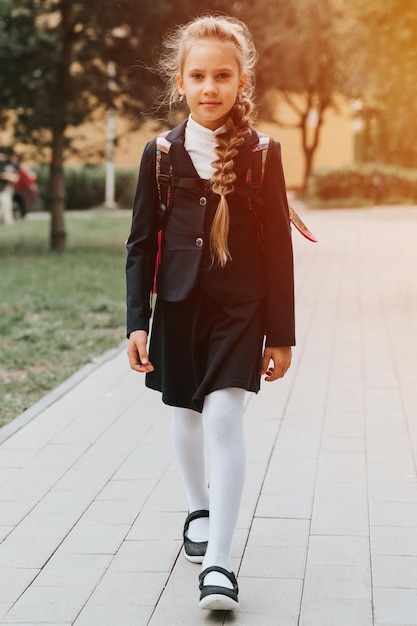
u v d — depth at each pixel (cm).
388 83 1405
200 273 371
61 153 1766
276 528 450
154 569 407
